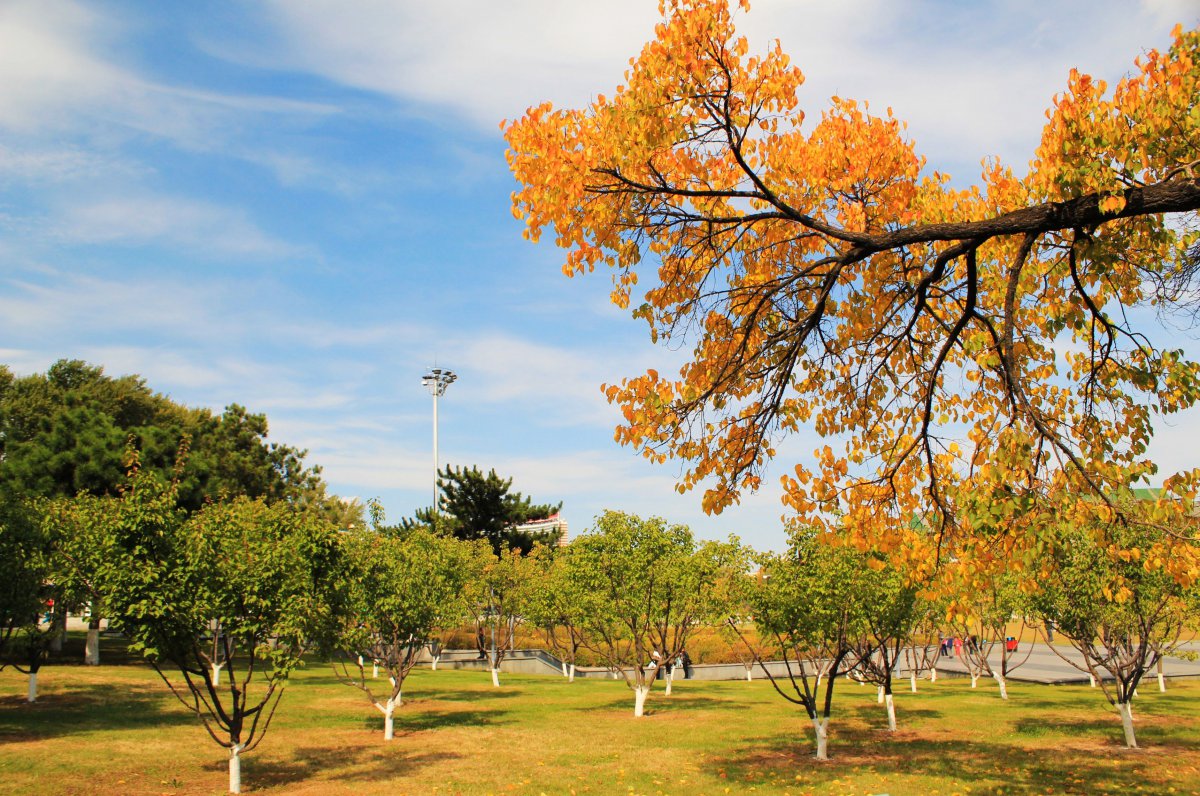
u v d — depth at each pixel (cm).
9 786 1111
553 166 646
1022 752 1470
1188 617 1575
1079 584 1541
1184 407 666
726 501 741
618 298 723
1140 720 1845
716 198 734
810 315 721
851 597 1445
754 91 638
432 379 4441
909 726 1805
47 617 1925
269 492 3338
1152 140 585
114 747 1406
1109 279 706
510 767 1352
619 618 2025
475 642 3991
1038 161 644
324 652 1317
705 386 732
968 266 669
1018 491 606
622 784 1219
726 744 1579
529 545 4088
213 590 1184
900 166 757
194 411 4072
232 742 1170
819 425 818
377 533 1888
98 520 1190
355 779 1254
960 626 2723
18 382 3556
